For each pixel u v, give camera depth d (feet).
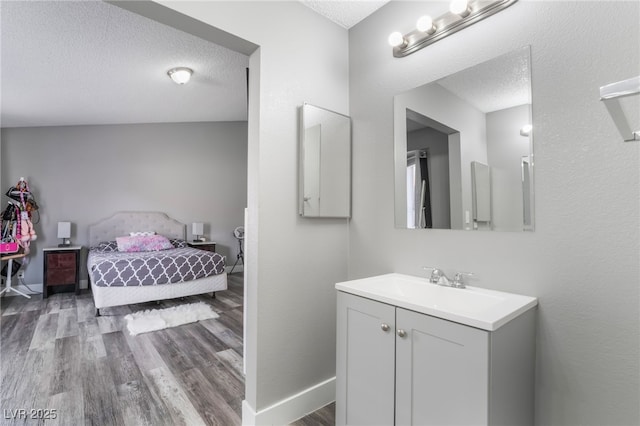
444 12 5.65
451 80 5.52
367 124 6.93
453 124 5.46
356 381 4.93
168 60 10.61
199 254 14.08
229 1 5.40
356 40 7.22
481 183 5.08
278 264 6.01
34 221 15.99
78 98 13.26
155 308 13.04
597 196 3.98
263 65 5.83
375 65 6.80
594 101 4.02
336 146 6.90
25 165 15.97
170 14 4.85
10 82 11.37
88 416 5.98
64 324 11.11
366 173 6.95
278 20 6.08
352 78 7.27
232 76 12.15
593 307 3.99
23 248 15.30
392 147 6.44
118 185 17.94
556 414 4.26
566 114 4.24
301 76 6.42
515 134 4.72
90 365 8.05
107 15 7.89
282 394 6.00
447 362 3.78
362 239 7.00
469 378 3.58
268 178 5.87
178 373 7.70
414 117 6.08
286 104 6.16
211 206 20.44
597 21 4.00
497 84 4.93
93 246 16.87
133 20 8.16
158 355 8.71
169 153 19.31
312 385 6.49
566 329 4.21
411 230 6.11
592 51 4.04
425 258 5.87
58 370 7.77
